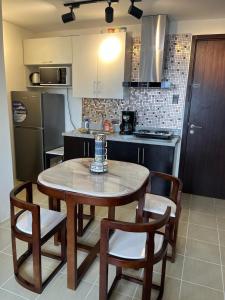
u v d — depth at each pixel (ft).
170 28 10.95
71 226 5.53
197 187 12.09
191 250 7.63
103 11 9.84
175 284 6.22
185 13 9.81
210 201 11.42
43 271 6.48
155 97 11.83
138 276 6.44
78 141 11.80
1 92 8.39
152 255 4.65
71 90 13.33
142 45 10.55
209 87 11.00
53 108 12.72
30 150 12.60
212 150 11.53
